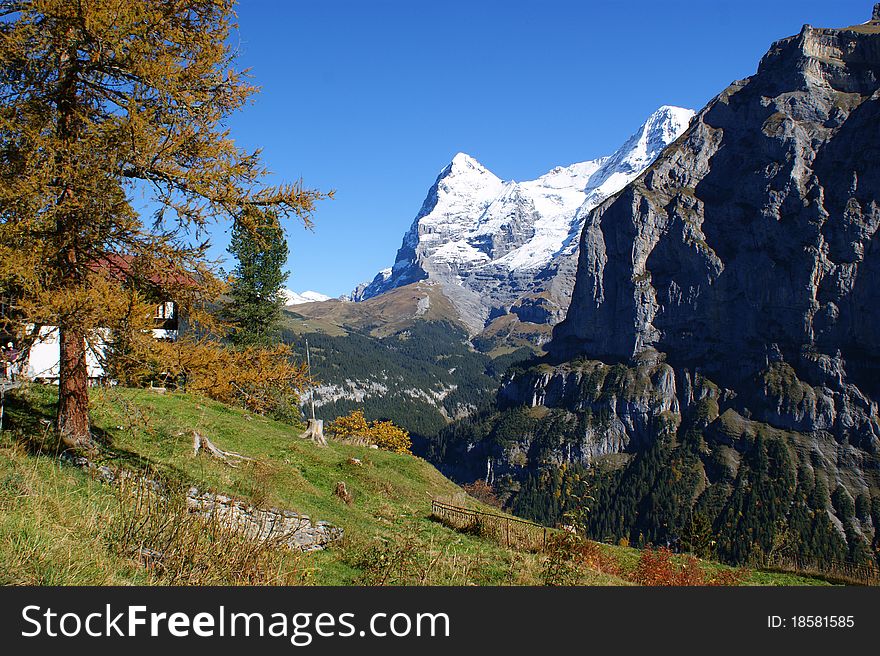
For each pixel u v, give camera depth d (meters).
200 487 17.23
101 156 15.05
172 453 21.48
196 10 16.78
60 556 10.03
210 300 16.97
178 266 15.98
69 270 15.64
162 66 15.27
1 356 14.87
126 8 14.63
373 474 30.52
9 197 14.02
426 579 15.61
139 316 14.53
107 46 15.19
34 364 25.20
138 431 22.12
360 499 26.53
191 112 16.23
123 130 14.98
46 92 15.77
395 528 23.05
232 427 30.95
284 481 23.66
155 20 15.27
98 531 11.47
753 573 30.50
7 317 14.38
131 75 15.88
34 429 17.39
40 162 14.84
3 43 14.77
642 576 24.50
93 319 14.20
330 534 18.62
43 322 14.20
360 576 15.40
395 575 15.66
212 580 10.99
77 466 15.63
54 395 22.45
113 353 15.25
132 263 16.28
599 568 23.56
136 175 16.33
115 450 18.86
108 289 14.60
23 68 15.29
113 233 15.56
